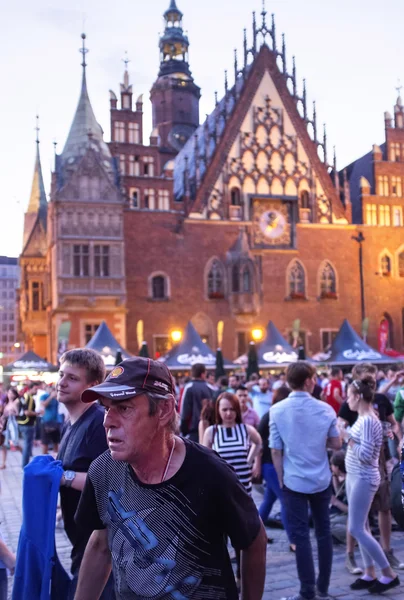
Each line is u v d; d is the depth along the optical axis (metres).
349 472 7.95
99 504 3.46
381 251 53.59
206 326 48.75
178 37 69.69
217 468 3.30
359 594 7.84
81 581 3.71
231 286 49.44
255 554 3.45
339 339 35.25
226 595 3.28
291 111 52.50
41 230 61.59
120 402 3.21
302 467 7.55
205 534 3.23
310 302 51.34
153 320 47.69
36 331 60.03
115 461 3.45
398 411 11.33
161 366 3.37
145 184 49.16
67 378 5.33
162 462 3.29
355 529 7.88
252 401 19.00
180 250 48.91
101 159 47.62
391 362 34.62
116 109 50.06
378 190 54.38
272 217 51.34
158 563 3.16
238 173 50.88
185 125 68.81
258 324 49.81
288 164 52.09
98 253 46.34
